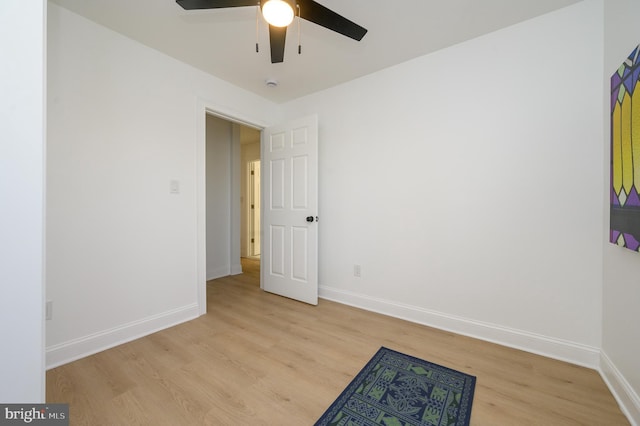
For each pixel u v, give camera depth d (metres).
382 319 2.39
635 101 1.17
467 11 1.74
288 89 2.90
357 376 1.57
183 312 2.32
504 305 1.94
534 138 1.82
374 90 2.55
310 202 2.75
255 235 5.54
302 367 1.66
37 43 0.75
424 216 2.28
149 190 2.11
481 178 2.02
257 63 2.37
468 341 1.99
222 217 3.95
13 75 0.71
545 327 1.80
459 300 2.12
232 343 1.95
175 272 2.28
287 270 2.96
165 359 1.74
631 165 1.20
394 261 2.45
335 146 2.84
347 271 2.77
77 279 1.75
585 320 1.68
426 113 2.26
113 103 1.91
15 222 0.71
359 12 1.74
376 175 2.55
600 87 1.62
